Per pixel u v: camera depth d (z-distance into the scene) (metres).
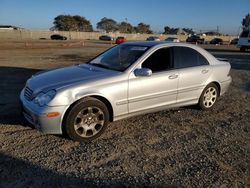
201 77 5.80
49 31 74.38
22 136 4.57
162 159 3.96
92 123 4.47
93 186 3.28
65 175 3.48
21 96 4.74
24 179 3.36
